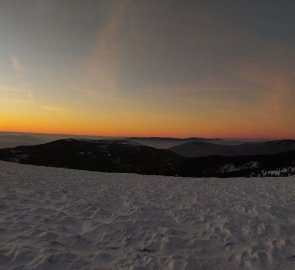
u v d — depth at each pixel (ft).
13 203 37.65
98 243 24.81
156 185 66.39
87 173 93.61
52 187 55.16
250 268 20.57
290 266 20.80
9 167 89.35
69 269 19.30
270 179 80.28
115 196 49.01
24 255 20.38
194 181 77.87
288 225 29.71
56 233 26.16
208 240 25.96
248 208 37.42
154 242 25.20
